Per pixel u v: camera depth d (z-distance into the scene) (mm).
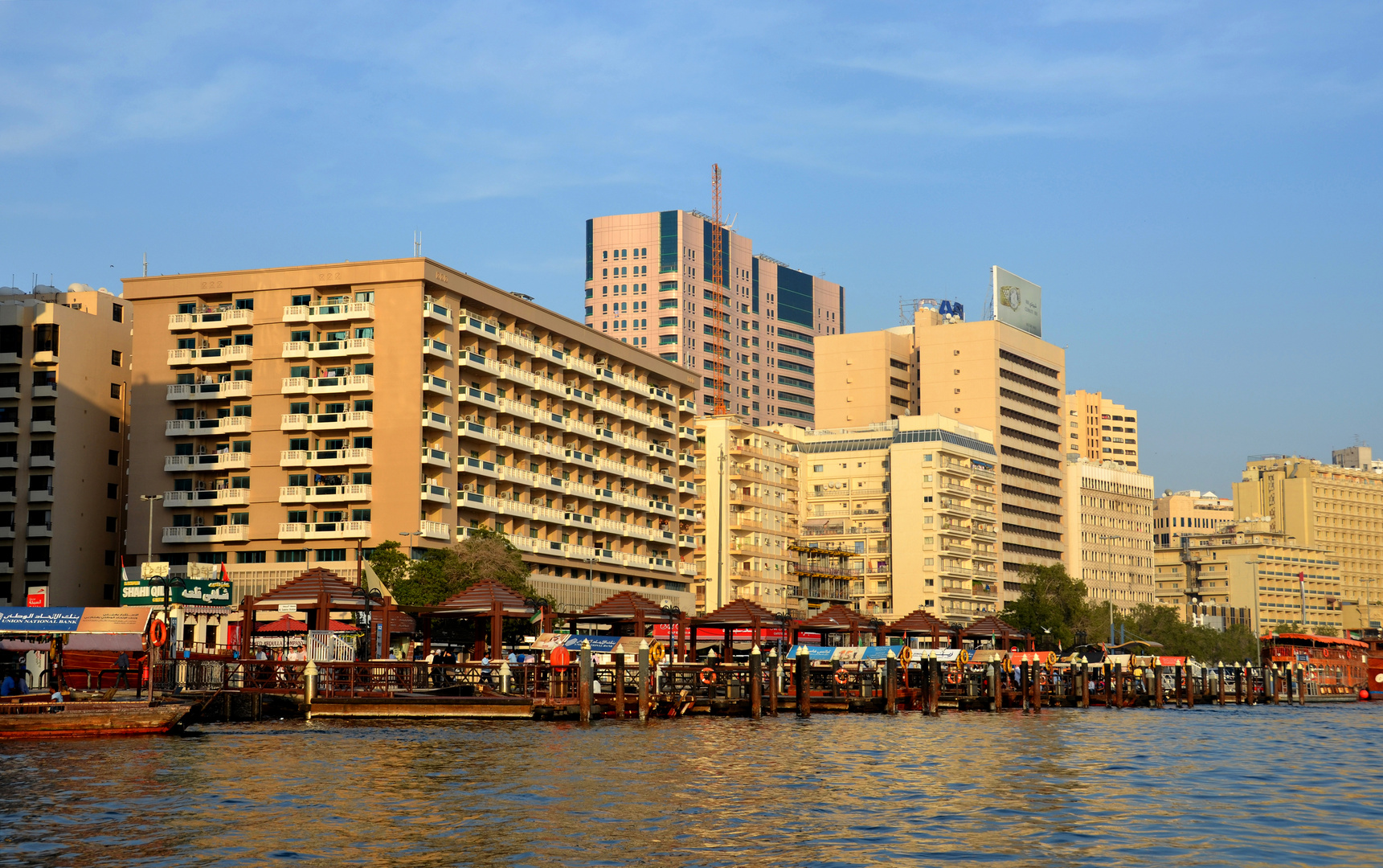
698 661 100125
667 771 50469
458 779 47094
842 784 47562
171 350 139625
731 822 39188
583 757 54375
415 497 132875
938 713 89938
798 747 61031
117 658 74000
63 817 38906
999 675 98875
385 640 83250
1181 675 128125
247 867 32844
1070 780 50188
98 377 150375
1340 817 41656
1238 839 37594
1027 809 42562
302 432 136625
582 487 158750
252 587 133000
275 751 54938
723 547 181500
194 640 95562
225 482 138125
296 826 37719
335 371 137375
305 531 133875
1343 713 113375
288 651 77000
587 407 164000
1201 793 47219
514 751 55938
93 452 149125
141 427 139625
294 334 137875
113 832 36781
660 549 176500
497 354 148750
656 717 77938
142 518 138125
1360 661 161500
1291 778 52594
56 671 73625
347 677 72375
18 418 145125
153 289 141375
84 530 147125
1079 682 116188
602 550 160750
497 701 71875
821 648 105062
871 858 34469
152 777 46594
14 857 33750
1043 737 71125
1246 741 72500
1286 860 34812
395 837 36312
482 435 142250
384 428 134500
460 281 141875
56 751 54031
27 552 143625
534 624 111938
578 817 39781
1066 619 198500
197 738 60031
